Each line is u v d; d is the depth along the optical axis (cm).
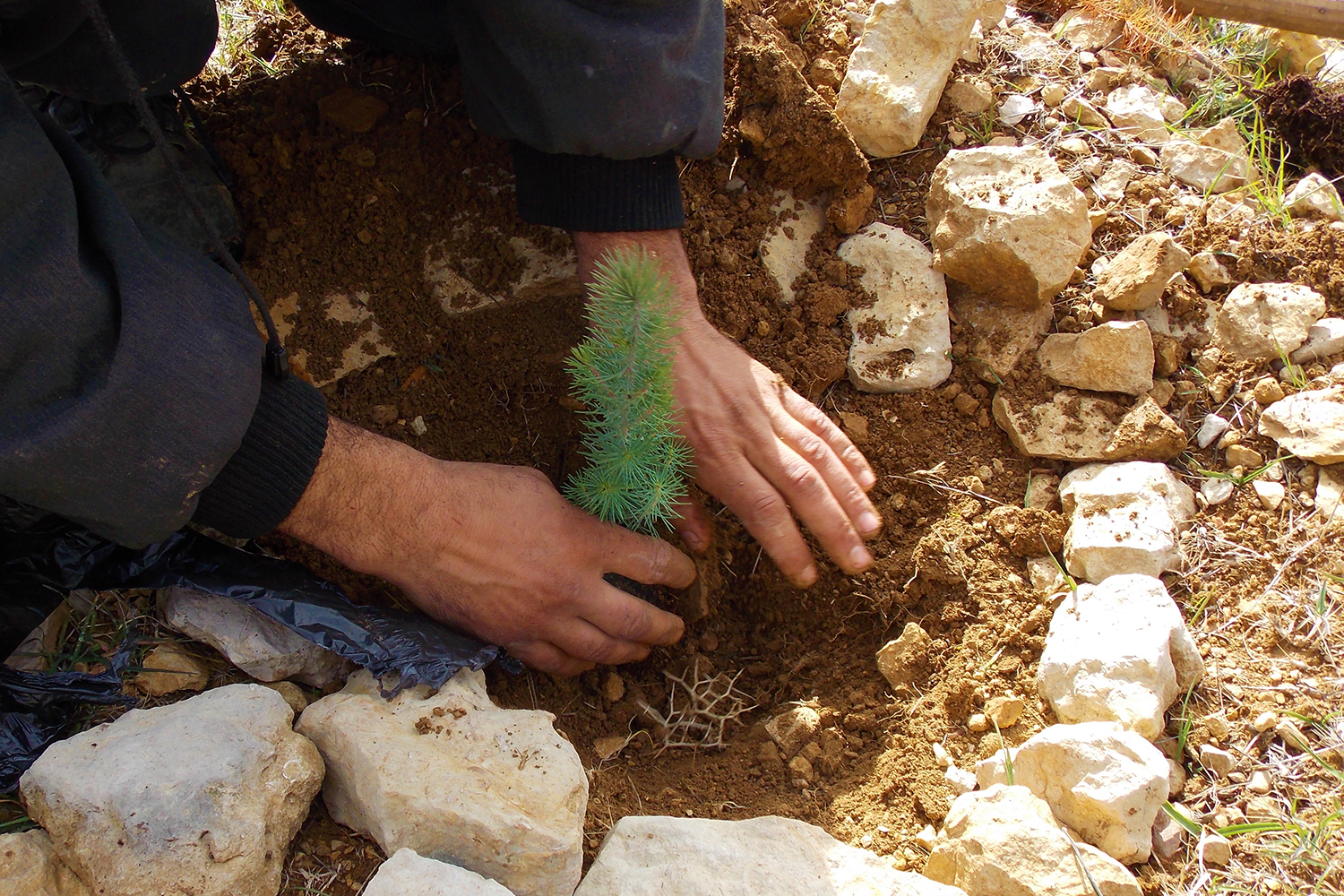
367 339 223
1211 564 190
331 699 163
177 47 189
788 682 204
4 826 150
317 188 225
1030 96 254
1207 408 209
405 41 222
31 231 131
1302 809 162
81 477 136
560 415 225
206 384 141
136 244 142
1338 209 233
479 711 163
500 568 175
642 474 176
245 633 171
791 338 220
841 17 255
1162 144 246
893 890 149
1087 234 212
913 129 229
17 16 162
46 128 145
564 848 147
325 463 162
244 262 223
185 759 143
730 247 225
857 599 206
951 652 192
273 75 237
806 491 183
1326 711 170
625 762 192
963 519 204
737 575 219
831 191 231
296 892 150
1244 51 282
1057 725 163
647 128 181
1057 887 144
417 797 146
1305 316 211
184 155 212
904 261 221
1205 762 167
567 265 223
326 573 204
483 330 226
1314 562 187
